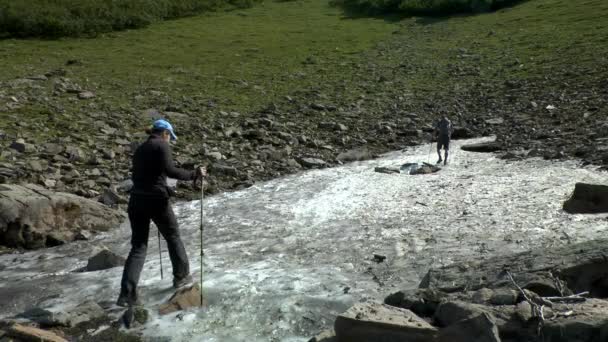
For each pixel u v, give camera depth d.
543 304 6.67
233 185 15.62
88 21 45.16
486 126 22.44
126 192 14.57
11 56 36.06
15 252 11.10
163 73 32.62
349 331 6.48
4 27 43.09
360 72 33.78
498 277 7.53
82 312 7.68
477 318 6.05
